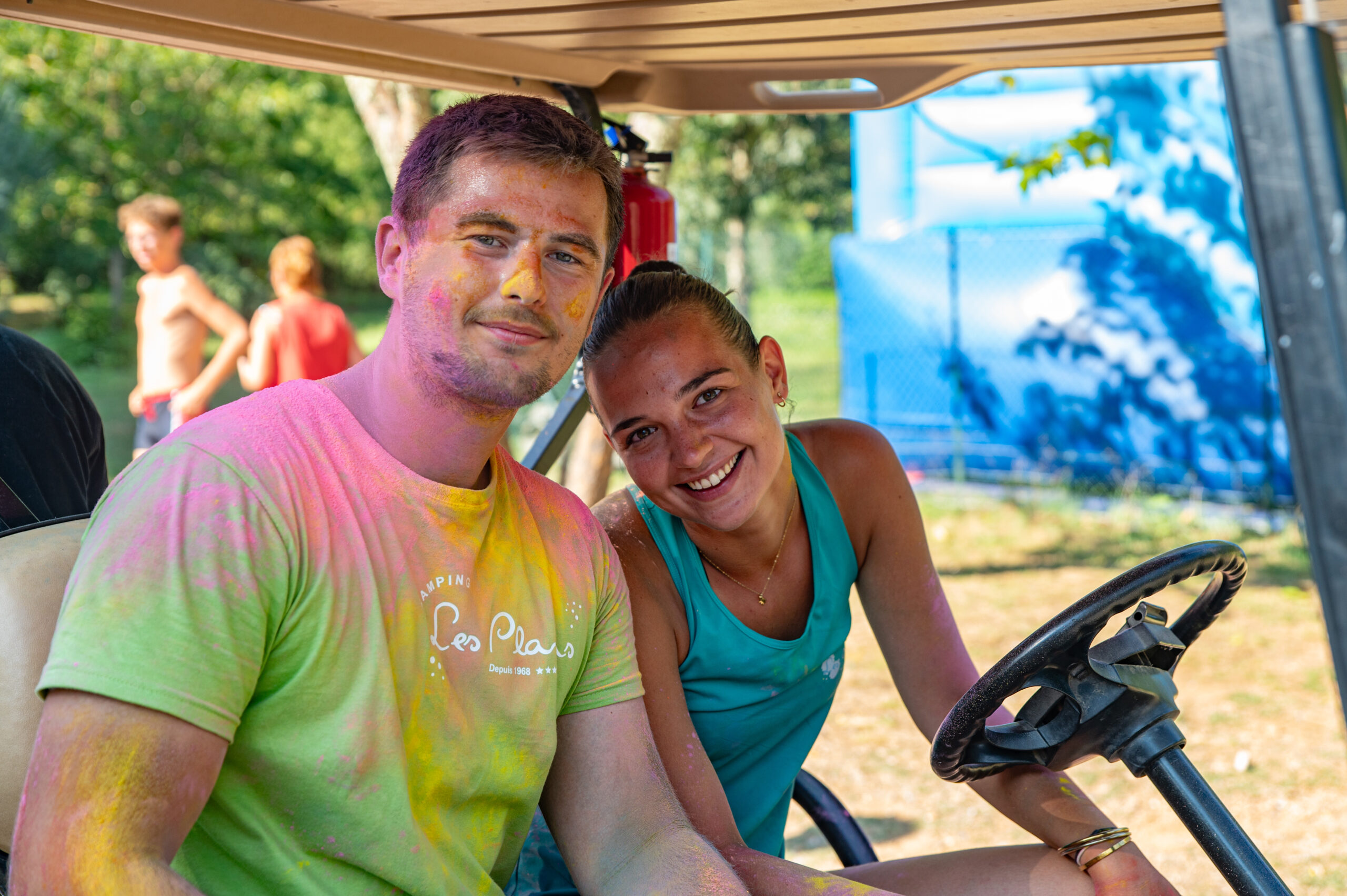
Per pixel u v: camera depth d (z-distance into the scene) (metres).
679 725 1.74
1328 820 3.59
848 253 8.77
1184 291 7.55
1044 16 1.75
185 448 1.20
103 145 15.29
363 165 18.27
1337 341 0.88
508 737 1.35
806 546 1.90
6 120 14.69
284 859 1.22
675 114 2.47
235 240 17.17
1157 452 7.71
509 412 1.31
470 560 1.32
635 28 1.90
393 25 1.87
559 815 1.51
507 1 1.70
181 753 1.09
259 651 1.16
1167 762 1.54
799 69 2.29
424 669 1.27
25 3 1.58
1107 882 1.65
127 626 1.09
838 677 1.97
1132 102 7.58
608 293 1.76
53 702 1.08
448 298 1.26
